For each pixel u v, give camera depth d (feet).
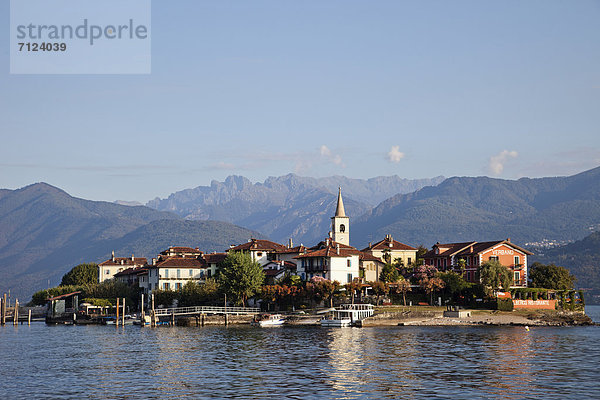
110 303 613.52
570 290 511.40
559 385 228.02
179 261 629.51
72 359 304.09
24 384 239.30
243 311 515.91
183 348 336.90
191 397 213.46
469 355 297.33
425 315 472.03
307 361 283.38
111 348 345.72
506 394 214.48
